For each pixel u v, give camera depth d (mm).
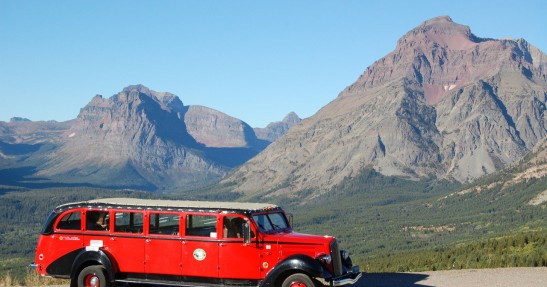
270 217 18625
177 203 19109
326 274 17172
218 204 19109
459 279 21828
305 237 17766
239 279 17938
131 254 18734
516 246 42938
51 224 19469
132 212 18906
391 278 22250
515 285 20391
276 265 17375
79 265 19000
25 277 24812
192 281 18297
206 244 18156
